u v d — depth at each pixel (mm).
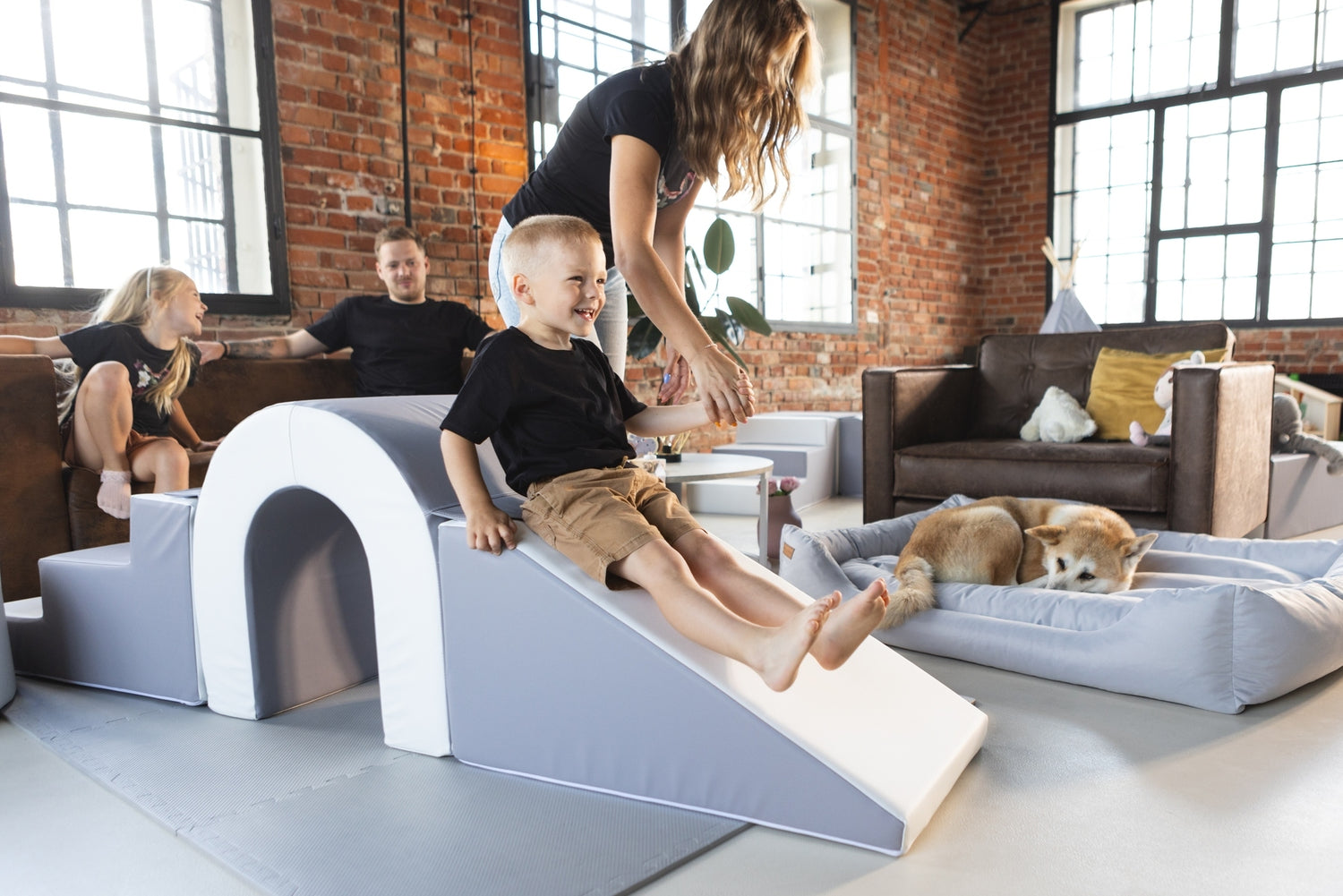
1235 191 6645
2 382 2533
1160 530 3047
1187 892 1182
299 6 3793
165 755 1677
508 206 1923
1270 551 2527
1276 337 6520
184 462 2797
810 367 6281
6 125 3201
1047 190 7410
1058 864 1254
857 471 4996
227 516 1792
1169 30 6840
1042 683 2023
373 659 2121
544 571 1448
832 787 1300
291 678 1904
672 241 1963
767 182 5848
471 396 1409
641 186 1512
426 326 3424
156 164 3568
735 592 1402
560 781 1505
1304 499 3791
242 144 3764
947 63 7281
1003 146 7648
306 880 1231
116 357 2764
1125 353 3701
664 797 1421
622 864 1255
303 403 1694
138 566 1964
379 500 1606
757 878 1230
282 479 1710
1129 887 1194
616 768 1450
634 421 1640
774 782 1334
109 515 2691
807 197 6332
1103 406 3615
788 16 1452
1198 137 6762
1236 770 1554
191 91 3648
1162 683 1868
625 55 5090
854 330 6613
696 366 1418
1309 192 6363
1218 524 3021
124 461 2709
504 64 4484
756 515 4598
